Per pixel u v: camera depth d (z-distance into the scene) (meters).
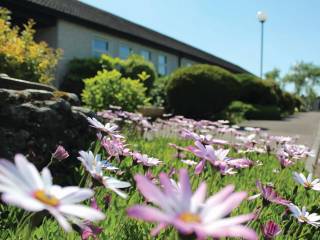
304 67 73.19
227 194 0.86
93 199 1.65
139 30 25.09
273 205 3.03
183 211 0.81
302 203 2.99
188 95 15.59
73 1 21.59
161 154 4.73
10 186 0.81
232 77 16.06
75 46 17.69
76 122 3.54
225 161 1.71
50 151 3.25
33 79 8.18
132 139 6.16
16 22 15.75
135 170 3.32
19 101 3.20
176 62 27.30
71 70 16.56
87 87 10.74
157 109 11.62
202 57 31.22
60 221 0.83
